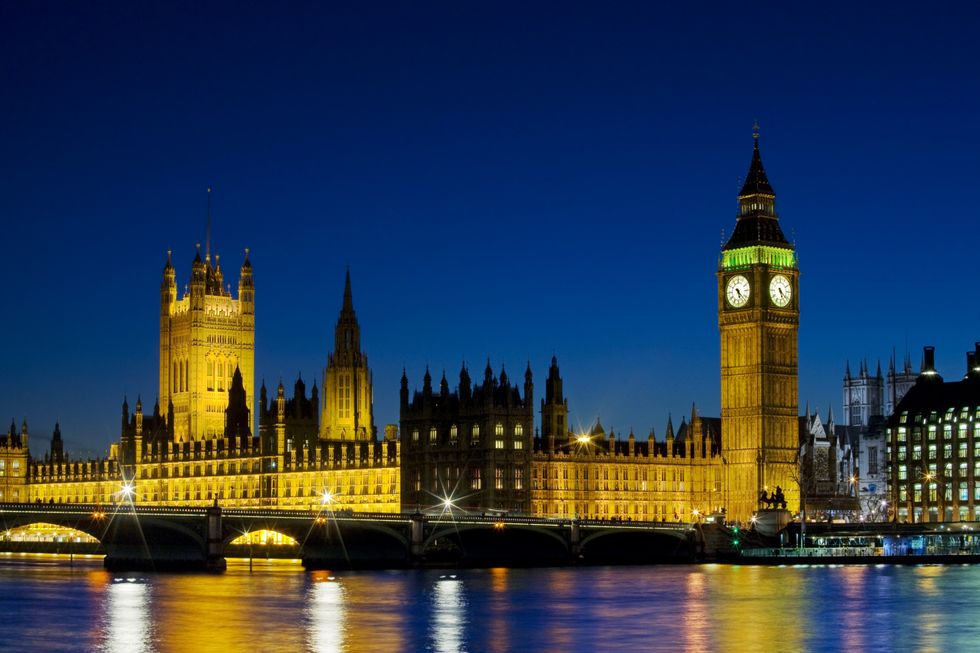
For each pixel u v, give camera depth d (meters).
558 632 194.25
